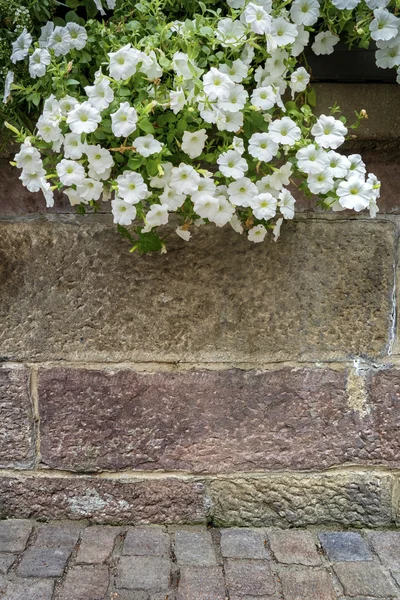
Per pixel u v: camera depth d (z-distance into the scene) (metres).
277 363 1.95
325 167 1.52
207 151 1.61
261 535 1.90
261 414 1.95
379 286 1.93
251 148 1.51
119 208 1.51
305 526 1.96
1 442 1.95
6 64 1.66
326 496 1.96
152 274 1.91
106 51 1.57
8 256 1.91
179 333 1.93
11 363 1.94
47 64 1.52
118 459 1.96
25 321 1.92
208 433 1.96
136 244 1.74
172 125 1.53
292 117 1.67
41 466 1.96
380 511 1.96
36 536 1.86
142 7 1.56
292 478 1.97
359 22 1.60
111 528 1.93
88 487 1.96
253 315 1.93
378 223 1.91
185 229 1.68
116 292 1.91
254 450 1.96
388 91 1.82
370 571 1.69
